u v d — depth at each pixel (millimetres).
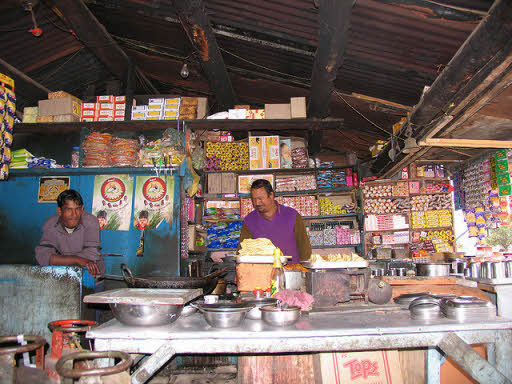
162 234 3637
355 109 5734
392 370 2049
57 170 3760
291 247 3076
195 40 4004
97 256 3102
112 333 1674
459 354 1598
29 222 3715
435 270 2828
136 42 5906
